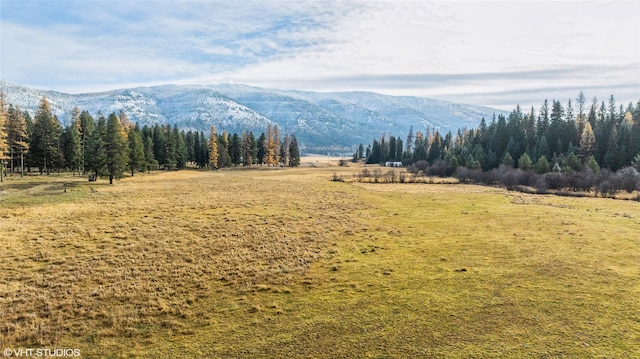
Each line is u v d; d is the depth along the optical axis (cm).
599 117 10944
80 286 1992
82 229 3212
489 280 2014
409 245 2803
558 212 4034
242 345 1405
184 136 14475
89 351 1383
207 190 6412
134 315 1662
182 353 1358
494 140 11700
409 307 1706
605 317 1554
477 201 5103
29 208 4200
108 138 7194
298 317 1631
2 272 2169
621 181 6244
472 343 1381
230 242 2880
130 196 5456
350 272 2211
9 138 7238
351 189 6931
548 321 1536
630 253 2431
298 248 2731
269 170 12731
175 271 2228
